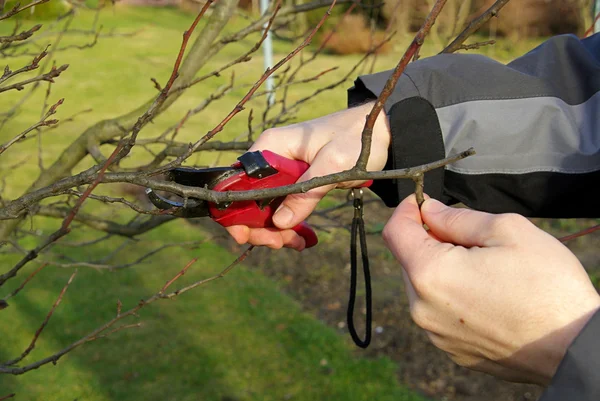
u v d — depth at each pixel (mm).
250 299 5391
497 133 1299
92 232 6355
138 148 7391
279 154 1281
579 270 732
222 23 2357
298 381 4367
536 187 1317
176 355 4566
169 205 1146
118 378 4297
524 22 12578
